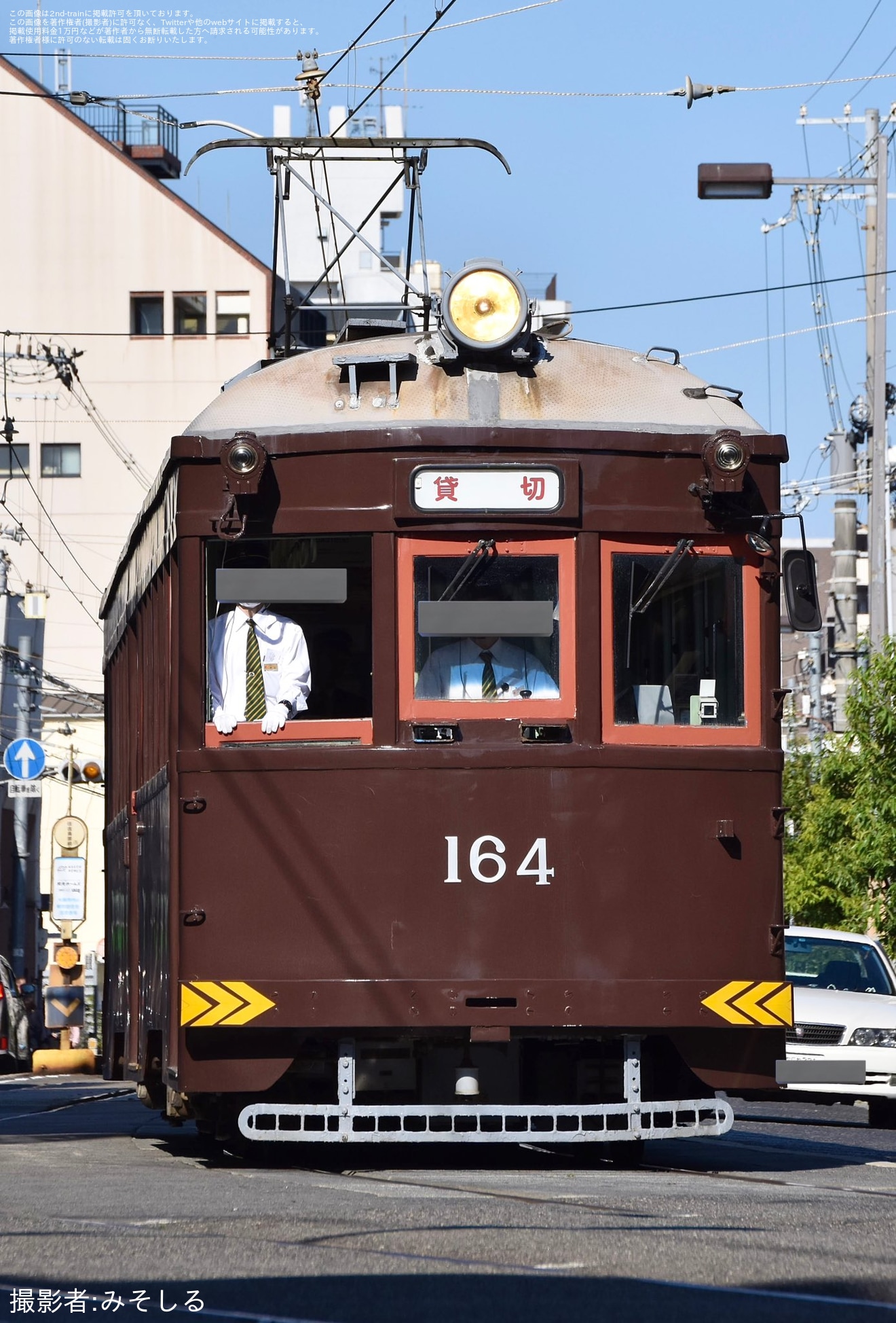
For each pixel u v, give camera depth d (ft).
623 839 129.90
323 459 131.95
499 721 130.62
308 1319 72.13
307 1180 122.93
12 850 599.16
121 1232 93.56
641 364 138.41
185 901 130.72
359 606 131.75
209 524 132.98
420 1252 87.15
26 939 588.09
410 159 163.22
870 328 363.76
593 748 130.00
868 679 341.00
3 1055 452.76
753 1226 96.63
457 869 129.18
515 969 128.47
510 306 134.92
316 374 136.36
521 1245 88.79
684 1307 74.33
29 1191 115.24
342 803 129.90
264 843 130.41
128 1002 178.29
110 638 218.18
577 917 129.08
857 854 347.77
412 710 130.52
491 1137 125.08
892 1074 241.14
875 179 361.71
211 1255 86.38
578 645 130.82
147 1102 172.24
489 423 131.95
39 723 596.29
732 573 134.10
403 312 160.97
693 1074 134.72
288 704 131.75
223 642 132.77
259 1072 129.08
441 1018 128.06
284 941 129.49
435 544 131.23
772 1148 168.25
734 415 136.36
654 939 129.59
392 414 133.18
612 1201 107.14
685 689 132.46
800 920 441.68
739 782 131.95
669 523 132.77
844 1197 113.50
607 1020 128.16
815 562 135.54
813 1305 75.25
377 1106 126.31
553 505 130.93
